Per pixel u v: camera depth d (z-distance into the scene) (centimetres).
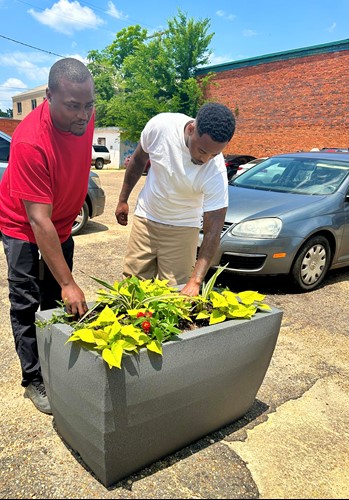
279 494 173
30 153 173
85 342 155
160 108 2370
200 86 2339
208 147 195
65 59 175
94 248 517
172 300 185
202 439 199
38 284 211
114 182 1445
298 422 218
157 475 176
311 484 179
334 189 443
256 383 205
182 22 2344
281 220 388
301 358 282
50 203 182
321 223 400
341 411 230
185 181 223
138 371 154
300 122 1920
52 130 179
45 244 178
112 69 3584
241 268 386
